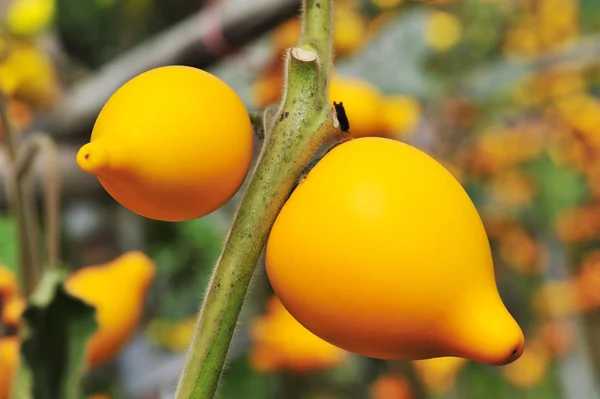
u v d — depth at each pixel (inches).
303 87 13.8
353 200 13.0
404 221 12.9
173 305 39.6
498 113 43.5
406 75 35.6
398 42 36.3
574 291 48.8
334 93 16.8
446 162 38.7
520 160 43.9
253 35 24.9
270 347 30.5
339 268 13.0
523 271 48.4
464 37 43.6
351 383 40.3
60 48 37.1
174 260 39.3
